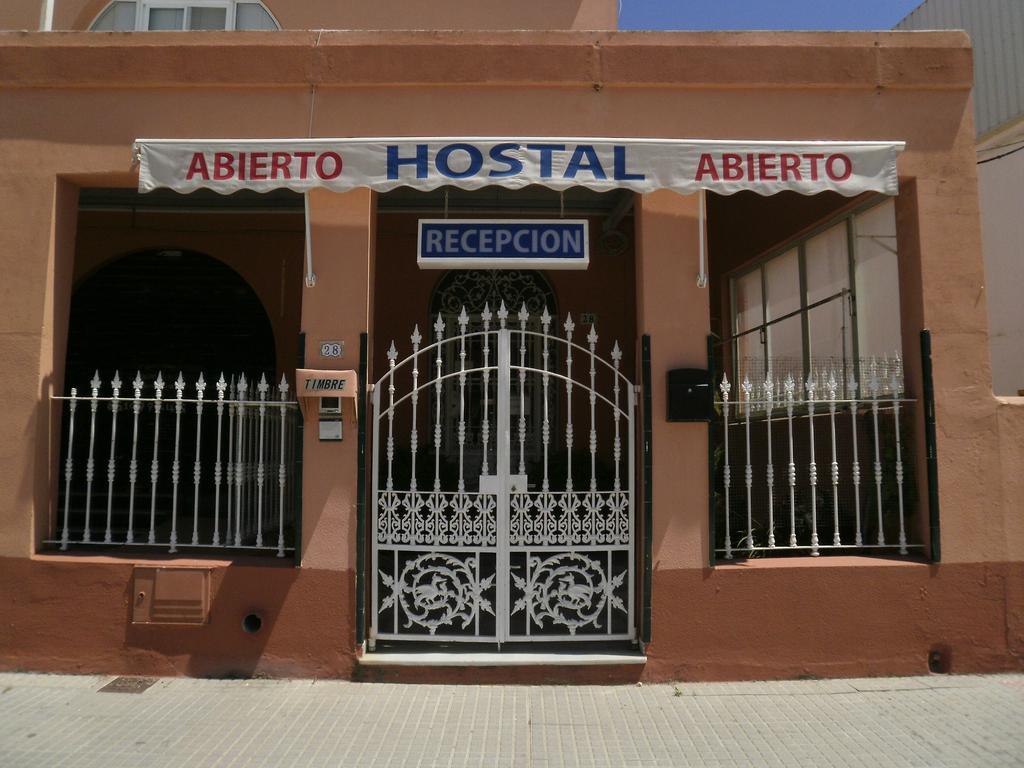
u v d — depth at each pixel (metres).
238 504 5.54
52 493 5.51
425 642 5.40
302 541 5.18
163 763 4.05
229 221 8.77
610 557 5.30
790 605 5.18
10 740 4.28
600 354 9.08
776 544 5.73
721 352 9.23
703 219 5.33
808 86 5.50
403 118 5.48
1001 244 8.66
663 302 5.36
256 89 5.48
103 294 8.98
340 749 4.22
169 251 8.95
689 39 5.51
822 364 7.30
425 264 5.41
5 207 5.43
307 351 5.30
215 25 8.12
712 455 5.26
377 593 5.28
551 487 7.62
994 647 5.23
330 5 8.00
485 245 5.42
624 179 5.05
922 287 5.41
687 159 5.07
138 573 5.22
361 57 5.46
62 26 8.05
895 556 5.43
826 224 7.03
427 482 7.49
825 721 4.58
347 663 5.13
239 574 5.19
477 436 8.97
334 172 5.05
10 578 5.24
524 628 5.47
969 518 5.28
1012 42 8.54
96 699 4.83
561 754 4.18
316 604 5.16
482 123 5.48
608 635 5.30
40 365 5.35
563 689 5.05
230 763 4.05
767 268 8.51
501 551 5.25
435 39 5.48
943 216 5.46
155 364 8.93
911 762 4.09
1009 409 5.36
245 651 5.17
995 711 4.70
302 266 8.81
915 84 5.50
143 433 8.27
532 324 9.19
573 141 5.07
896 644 5.20
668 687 5.08
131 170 5.43
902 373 5.63
